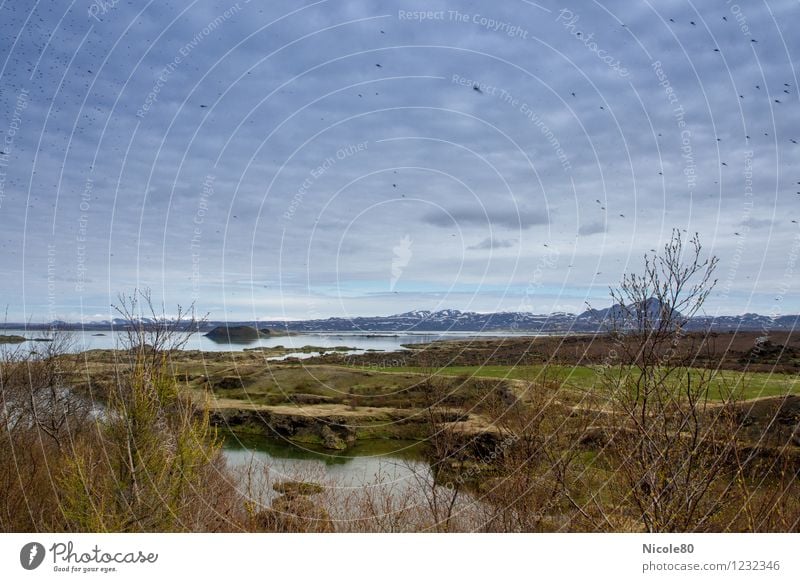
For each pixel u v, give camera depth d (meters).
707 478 8.64
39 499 13.78
